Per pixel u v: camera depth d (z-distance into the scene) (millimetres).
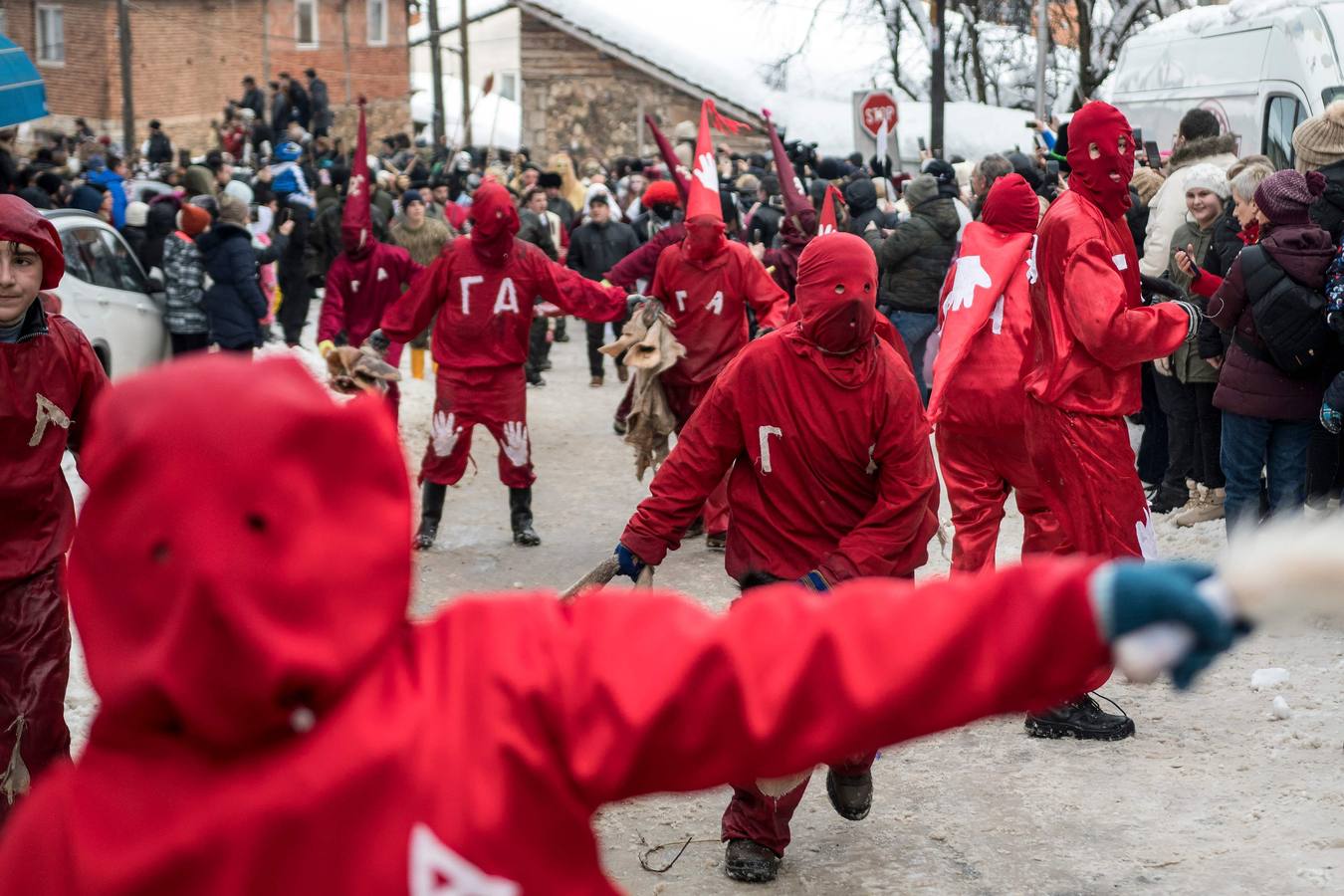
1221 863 4527
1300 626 6645
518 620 1433
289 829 1318
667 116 38562
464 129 38375
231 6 42500
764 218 13945
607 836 4926
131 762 1371
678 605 1449
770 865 4508
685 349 8469
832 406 4227
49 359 4195
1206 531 8375
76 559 1335
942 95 25000
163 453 1267
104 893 1332
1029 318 5969
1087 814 4938
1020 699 1280
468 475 11000
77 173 22781
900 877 4527
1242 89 12094
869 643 1335
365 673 1367
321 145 28203
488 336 8516
